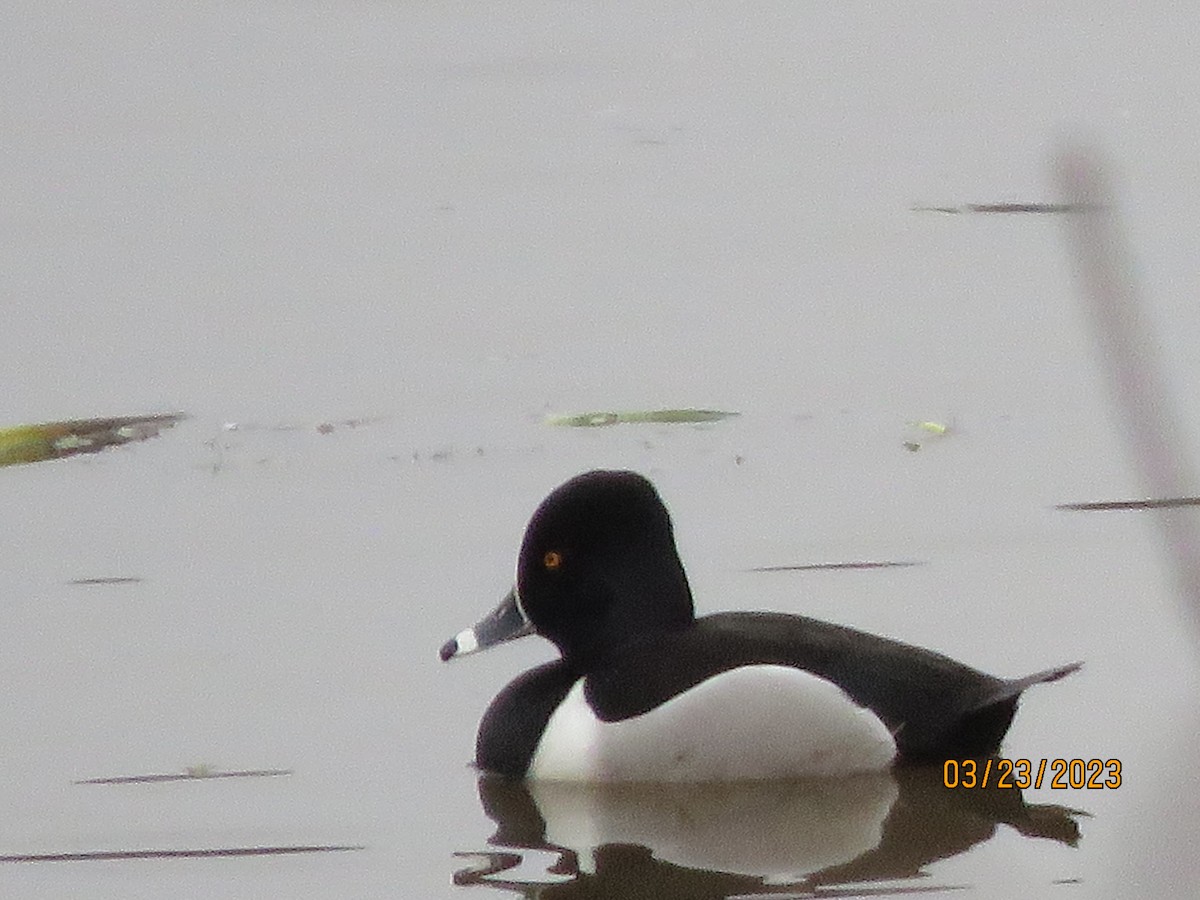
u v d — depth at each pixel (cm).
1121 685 1149
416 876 970
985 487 1491
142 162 2464
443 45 2938
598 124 2594
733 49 2897
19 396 1780
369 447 1627
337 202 2317
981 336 1839
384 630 1290
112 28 2980
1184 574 436
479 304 1983
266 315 1964
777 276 2034
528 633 1108
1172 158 2309
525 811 1041
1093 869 941
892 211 2222
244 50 2898
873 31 2934
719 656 1057
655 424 1659
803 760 1039
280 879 975
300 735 1147
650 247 2142
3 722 1177
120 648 1276
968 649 1214
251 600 1341
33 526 1477
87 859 1004
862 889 931
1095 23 2873
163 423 1698
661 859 975
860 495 1487
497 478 1551
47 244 2180
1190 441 1477
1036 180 2302
